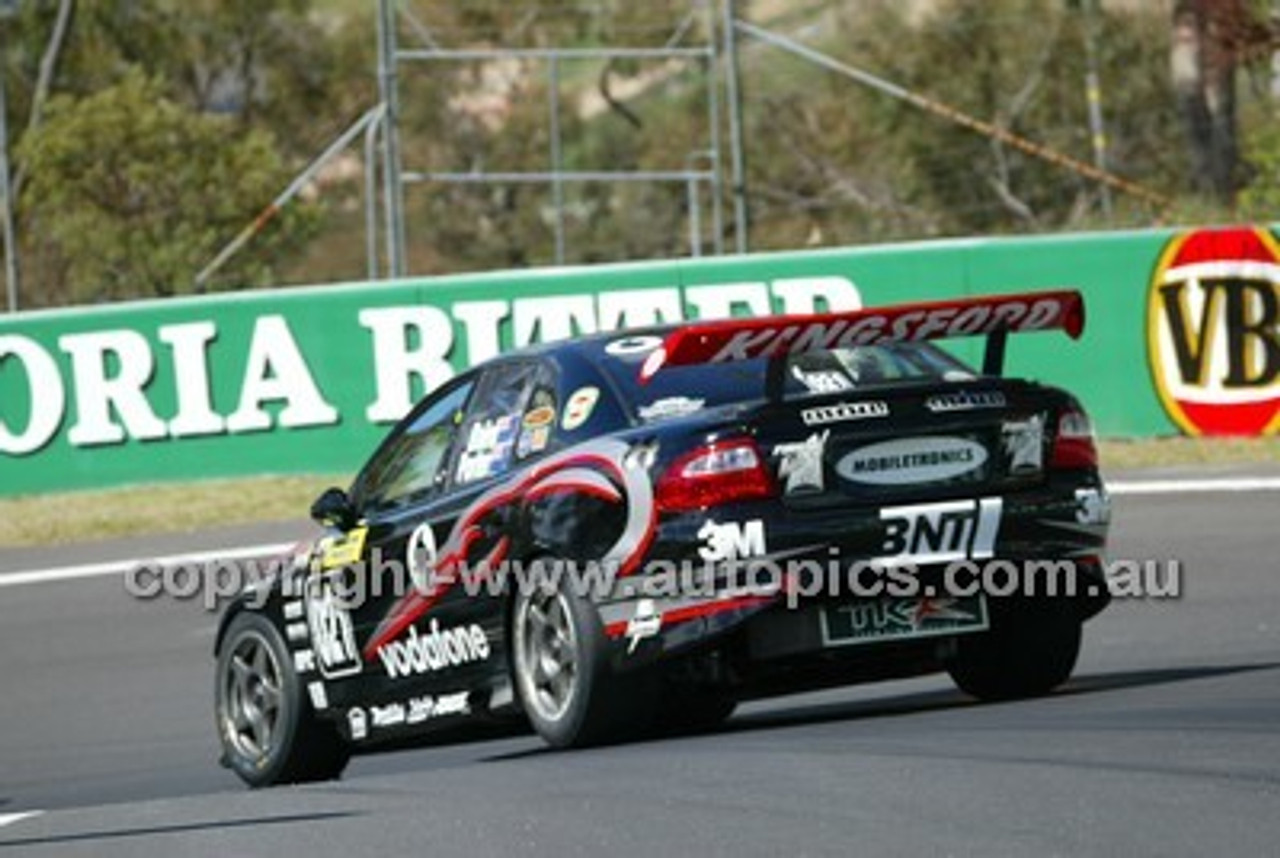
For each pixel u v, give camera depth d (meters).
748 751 29.16
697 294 75.00
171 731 45.59
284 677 36.97
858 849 22.27
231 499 75.00
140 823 28.59
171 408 77.62
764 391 32.16
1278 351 71.12
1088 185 170.88
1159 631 44.56
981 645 34.28
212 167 162.50
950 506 31.36
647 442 31.28
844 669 32.28
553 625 32.16
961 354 73.12
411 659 34.69
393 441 36.38
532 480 32.59
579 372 33.19
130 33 196.75
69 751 44.69
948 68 178.62
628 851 23.06
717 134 107.81
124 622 59.44
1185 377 72.00
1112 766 25.48
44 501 77.50
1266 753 25.61
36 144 162.25
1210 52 132.12
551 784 27.83
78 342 77.88
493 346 76.00
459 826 25.31
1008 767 25.97
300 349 77.00
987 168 175.88
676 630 30.97
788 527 30.80
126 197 160.75
